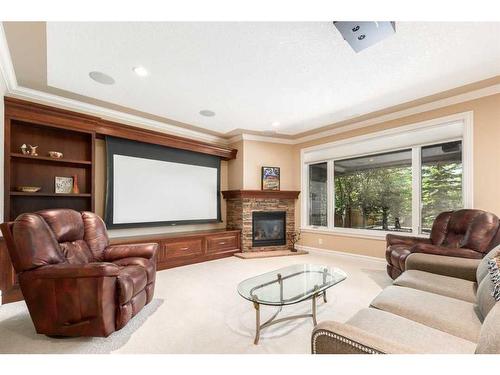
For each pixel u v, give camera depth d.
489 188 3.01
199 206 4.78
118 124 3.62
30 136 3.12
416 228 3.76
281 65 2.50
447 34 2.02
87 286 1.78
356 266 3.93
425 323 1.28
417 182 3.77
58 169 3.32
